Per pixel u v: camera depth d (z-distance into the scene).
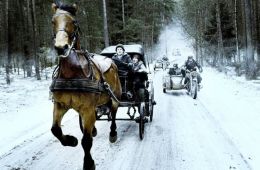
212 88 21.14
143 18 57.81
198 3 53.94
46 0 32.28
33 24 27.27
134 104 9.70
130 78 9.88
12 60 34.75
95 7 39.72
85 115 6.39
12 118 11.85
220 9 43.44
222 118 11.62
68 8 6.28
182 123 11.23
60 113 6.50
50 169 7.05
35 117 12.15
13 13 33.19
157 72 37.41
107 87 7.20
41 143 8.89
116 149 8.37
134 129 10.59
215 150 8.10
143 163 7.34
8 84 23.00
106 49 12.00
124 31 47.53
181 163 7.29
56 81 6.33
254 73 24.91
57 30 5.97
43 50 32.91
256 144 8.41
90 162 6.41
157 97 18.19
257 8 29.83
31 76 29.64
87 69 6.54
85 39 36.81
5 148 8.43
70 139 6.83
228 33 44.09
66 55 5.89
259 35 29.70
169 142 8.94
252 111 12.59
